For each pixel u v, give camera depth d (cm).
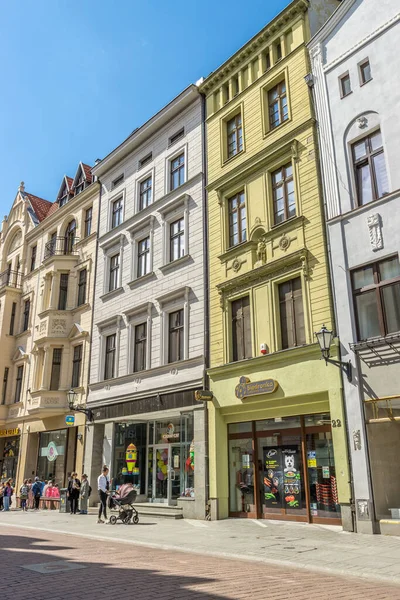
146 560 958
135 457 2131
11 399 3052
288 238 1634
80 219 2903
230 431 1753
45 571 827
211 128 2117
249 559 975
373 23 1530
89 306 2623
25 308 3219
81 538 1344
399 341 1262
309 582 751
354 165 1502
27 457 2758
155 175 2398
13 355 3162
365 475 1260
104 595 650
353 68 1555
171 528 1490
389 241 1346
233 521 1586
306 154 1641
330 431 1441
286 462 1552
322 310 1473
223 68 2086
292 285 1612
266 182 1772
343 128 1538
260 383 1582
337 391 1370
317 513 1429
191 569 855
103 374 2406
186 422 1908
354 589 707
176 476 1909
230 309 1820
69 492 2109
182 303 2027
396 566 848
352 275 1424
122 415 2181
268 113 1875
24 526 1669
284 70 1812
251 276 1722
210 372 1791
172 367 1986
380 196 1417
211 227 1984
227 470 1719
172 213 2212
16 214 3672
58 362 2703
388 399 1261
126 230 2488
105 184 2766
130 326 2289
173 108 2316
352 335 1372
